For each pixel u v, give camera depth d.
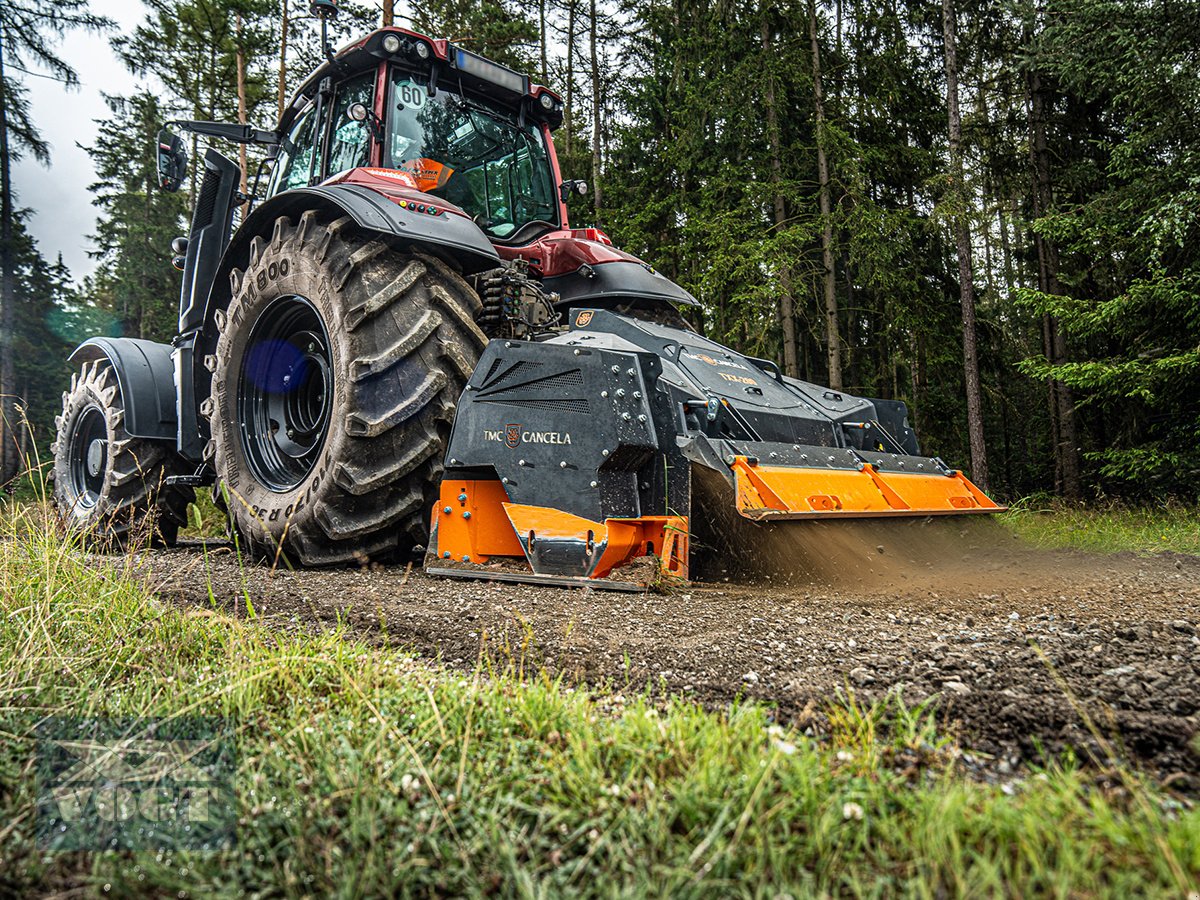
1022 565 4.41
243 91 18.72
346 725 1.60
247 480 4.69
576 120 20.33
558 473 3.48
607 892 1.05
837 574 3.71
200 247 5.55
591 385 3.43
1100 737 1.50
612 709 1.74
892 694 1.79
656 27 17.80
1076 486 12.52
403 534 4.18
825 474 3.75
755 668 2.09
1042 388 17.47
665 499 3.42
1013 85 14.79
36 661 2.06
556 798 1.30
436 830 1.21
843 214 14.09
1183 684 1.83
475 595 3.24
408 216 4.11
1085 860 1.01
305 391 4.85
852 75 15.58
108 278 27.52
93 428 6.39
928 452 16.98
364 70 5.04
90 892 1.12
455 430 3.79
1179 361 9.01
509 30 17.72
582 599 3.13
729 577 3.86
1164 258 9.95
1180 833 1.04
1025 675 1.94
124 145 26.62
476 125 5.31
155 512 5.11
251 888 1.13
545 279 5.21
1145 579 3.88
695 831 1.17
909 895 0.99
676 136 16.62
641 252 17.20
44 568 2.83
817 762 1.34
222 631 2.32
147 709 1.79
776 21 14.98
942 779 1.30
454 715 1.63
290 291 4.41
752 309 13.70
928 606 3.05
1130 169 9.95
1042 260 13.77
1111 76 10.12
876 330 16.47
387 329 4.03
